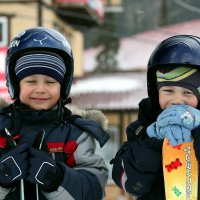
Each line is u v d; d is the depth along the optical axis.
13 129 3.83
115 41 41.94
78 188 3.63
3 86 16.05
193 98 3.74
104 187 3.90
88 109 4.23
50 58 3.85
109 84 27.05
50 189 3.56
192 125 3.64
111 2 42.53
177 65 3.77
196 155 3.62
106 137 3.90
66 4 28.02
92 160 3.84
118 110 24.89
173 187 3.60
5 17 24.80
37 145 3.56
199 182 3.63
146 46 41.78
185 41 3.85
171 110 3.68
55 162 3.56
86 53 41.94
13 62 3.94
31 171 3.50
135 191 3.79
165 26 42.12
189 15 41.78
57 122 3.87
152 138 3.67
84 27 31.20
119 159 3.92
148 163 3.68
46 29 4.00
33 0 24.97
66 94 4.04
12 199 3.66
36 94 3.83
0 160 3.55
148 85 4.00
